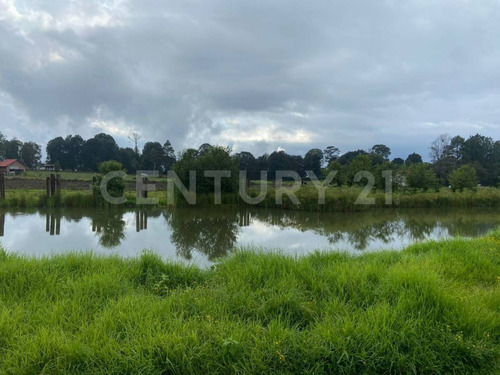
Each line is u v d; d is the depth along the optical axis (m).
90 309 3.78
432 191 29.62
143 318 3.41
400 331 3.21
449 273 5.50
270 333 3.13
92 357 2.82
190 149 23.17
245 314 3.67
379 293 4.02
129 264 5.57
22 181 27.81
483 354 3.13
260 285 4.31
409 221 17.12
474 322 3.49
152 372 2.70
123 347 2.93
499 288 4.78
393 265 5.70
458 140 72.56
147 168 73.12
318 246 10.34
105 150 76.31
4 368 2.75
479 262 5.90
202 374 2.78
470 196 25.17
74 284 4.41
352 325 3.23
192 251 9.55
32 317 3.51
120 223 14.82
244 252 5.92
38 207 18.89
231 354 2.88
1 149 76.50
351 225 15.51
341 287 4.24
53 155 79.38
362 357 2.94
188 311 3.70
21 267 4.92
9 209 18.09
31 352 2.83
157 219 16.50
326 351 2.95
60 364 2.74
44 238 11.06
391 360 2.95
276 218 17.70
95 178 19.92
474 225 15.92
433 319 3.48
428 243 7.61
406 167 33.97
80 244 10.16
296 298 3.89
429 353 3.06
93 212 18.12
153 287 4.64
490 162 67.00
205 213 19.03
